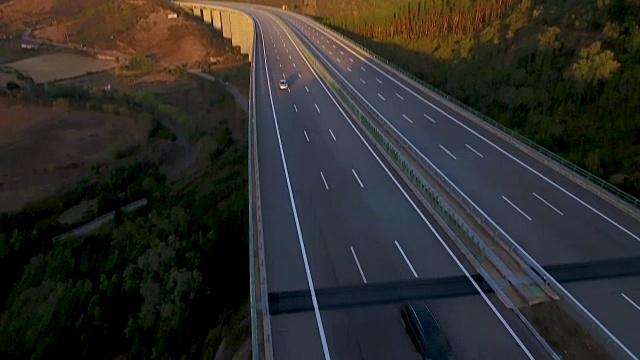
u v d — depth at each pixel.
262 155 37.12
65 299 33.06
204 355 27.34
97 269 37.72
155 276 32.44
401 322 20.05
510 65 53.12
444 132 41.38
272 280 22.72
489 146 38.28
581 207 28.83
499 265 23.20
